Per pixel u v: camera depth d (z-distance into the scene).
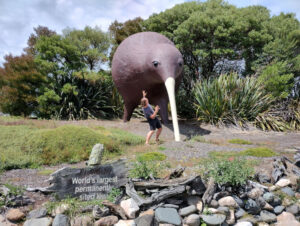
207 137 8.18
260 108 10.62
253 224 3.36
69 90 12.06
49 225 2.76
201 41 13.92
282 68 11.63
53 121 9.74
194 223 3.07
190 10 14.70
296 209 3.63
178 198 3.30
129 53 9.16
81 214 2.96
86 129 6.04
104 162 4.89
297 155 5.05
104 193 3.27
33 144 5.31
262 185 3.82
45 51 12.28
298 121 11.30
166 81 7.88
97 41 15.73
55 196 3.13
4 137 5.50
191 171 4.13
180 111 12.18
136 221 2.94
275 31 14.45
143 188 3.36
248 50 14.05
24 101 11.38
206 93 10.48
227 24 12.88
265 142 7.54
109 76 14.39
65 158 5.27
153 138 7.54
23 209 2.96
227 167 3.73
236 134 8.95
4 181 3.88
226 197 3.43
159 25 14.38
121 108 13.70
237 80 10.90
